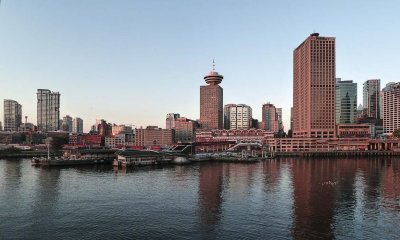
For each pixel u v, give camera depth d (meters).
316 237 64.50
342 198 97.44
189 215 79.81
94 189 113.56
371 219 75.88
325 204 89.94
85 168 187.62
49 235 65.88
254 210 84.06
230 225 72.00
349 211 82.69
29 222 74.00
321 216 78.19
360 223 72.94
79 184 124.75
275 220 75.25
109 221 75.06
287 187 117.00
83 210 84.25
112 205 89.69
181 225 72.12
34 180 135.00
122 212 82.50
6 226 71.12
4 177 144.50
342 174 155.62
